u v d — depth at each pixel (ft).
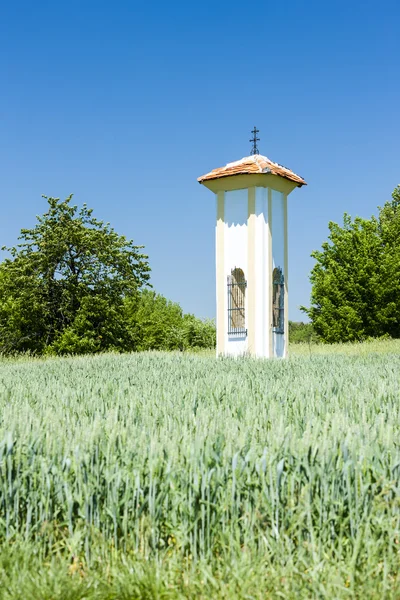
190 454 15.39
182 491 14.80
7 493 15.42
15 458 15.74
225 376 36.55
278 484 14.58
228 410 22.50
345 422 18.44
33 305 120.67
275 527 14.40
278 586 13.02
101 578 13.57
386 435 16.40
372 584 13.09
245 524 14.51
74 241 124.77
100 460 15.89
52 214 130.11
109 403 25.95
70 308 125.90
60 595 12.82
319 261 157.69
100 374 42.14
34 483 15.43
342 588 12.65
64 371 47.19
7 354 120.57
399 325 145.89
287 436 16.26
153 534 14.49
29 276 122.42
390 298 145.07
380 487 14.80
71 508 14.89
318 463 14.87
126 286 128.77
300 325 203.41
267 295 67.51
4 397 28.91
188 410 22.38
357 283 146.30
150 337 193.16
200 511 14.65
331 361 53.98
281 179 69.72
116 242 130.00
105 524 15.11
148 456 15.55
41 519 15.21
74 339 118.01
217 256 70.54
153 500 14.73
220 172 69.82
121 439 17.07
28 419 19.67
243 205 69.05
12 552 14.24
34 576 13.44
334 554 14.44
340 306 147.23
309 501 14.33
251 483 14.65
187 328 189.57
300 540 14.16
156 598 12.86
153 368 46.60
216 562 14.20
